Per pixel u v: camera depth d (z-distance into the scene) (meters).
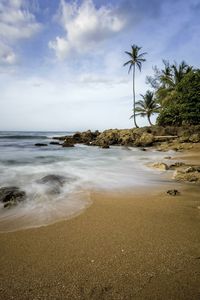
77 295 2.09
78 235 3.25
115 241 3.07
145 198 5.02
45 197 5.00
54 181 6.41
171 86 34.78
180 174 7.12
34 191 5.45
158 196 5.16
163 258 2.66
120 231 3.38
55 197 5.04
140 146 25.59
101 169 9.25
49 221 3.75
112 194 5.34
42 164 10.85
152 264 2.55
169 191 5.40
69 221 3.75
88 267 2.51
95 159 13.18
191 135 24.17
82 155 15.58
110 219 3.83
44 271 2.44
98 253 2.78
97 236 3.22
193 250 2.83
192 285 2.20
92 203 4.66
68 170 8.98
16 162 11.56
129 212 4.16
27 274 2.39
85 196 5.15
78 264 2.56
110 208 4.37
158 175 7.73
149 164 10.13
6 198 4.70
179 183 6.48
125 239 3.13
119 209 4.31
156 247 2.91
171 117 30.38
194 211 4.18
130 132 31.41
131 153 16.98
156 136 28.41
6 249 2.87
